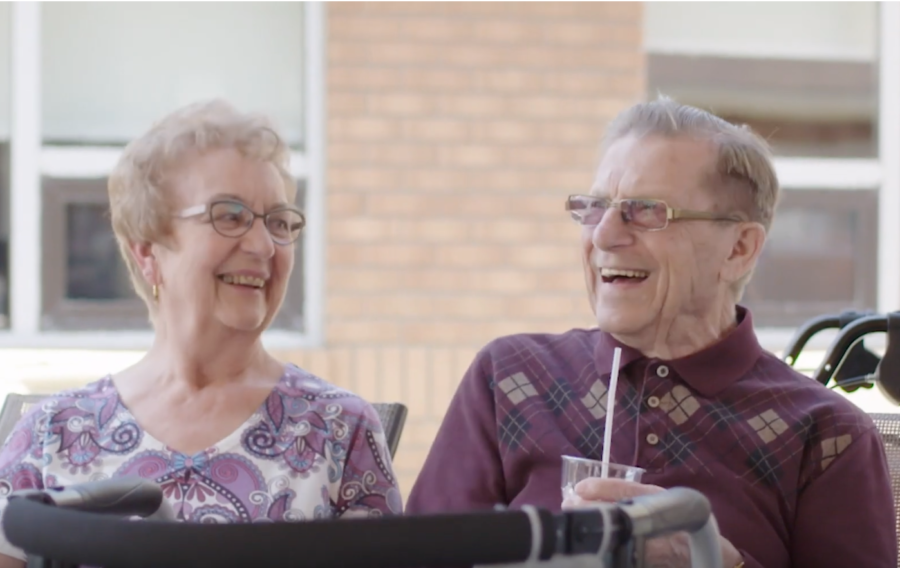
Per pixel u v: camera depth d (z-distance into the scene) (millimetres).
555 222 4230
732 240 1941
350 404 1827
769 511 1823
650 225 1887
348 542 869
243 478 1729
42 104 4211
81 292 4254
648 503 1017
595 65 4242
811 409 1856
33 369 3949
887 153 4629
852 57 4625
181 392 1799
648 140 1930
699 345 1947
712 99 4578
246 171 1758
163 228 1754
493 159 4203
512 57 4203
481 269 4203
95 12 4219
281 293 1818
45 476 1732
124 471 1729
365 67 4148
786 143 4609
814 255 4617
